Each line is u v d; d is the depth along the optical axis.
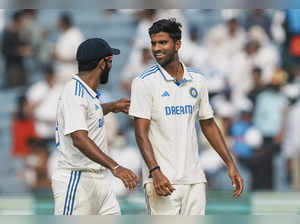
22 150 38.50
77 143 16.36
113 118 36.03
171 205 17.03
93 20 43.00
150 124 17.03
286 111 38.19
